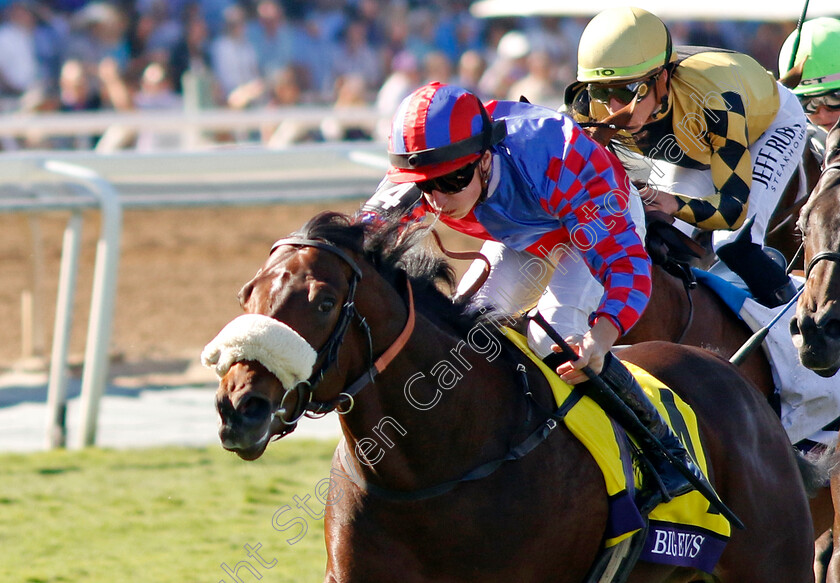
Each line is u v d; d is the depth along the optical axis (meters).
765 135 12.27
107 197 20.30
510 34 49.09
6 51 41.75
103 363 20.22
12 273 32.88
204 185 23.17
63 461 18.89
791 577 9.27
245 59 44.16
